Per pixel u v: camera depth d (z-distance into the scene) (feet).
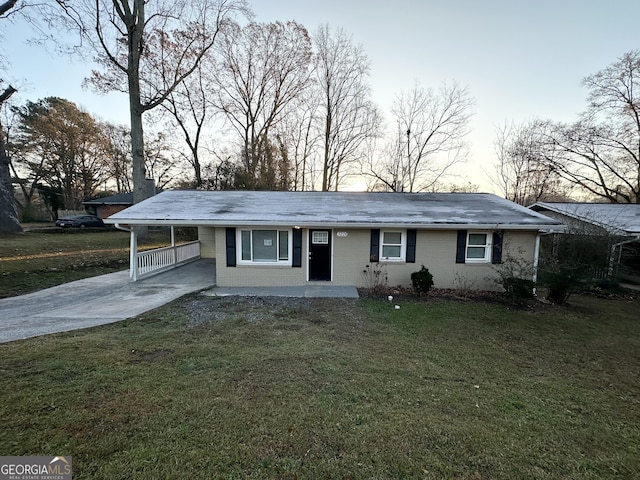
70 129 111.96
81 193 126.52
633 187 72.43
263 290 31.37
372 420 10.94
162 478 8.11
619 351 19.12
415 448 9.57
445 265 33.12
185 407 11.30
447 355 17.42
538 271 31.48
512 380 14.78
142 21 54.75
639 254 43.52
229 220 30.96
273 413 11.13
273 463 8.75
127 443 9.34
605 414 12.16
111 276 37.78
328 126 82.58
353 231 33.06
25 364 14.37
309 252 33.68
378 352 17.35
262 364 15.21
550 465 9.14
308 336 19.44
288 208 35.32
